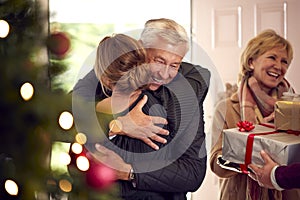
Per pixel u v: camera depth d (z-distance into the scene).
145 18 1.77
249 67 1.58
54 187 0.65
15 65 0.66
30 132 0.66
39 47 0.68
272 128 1.33
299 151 1.13
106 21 1.80
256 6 1.57
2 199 0.66
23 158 0.65
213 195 1.59
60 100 0.66
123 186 0.93
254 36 1.58
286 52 1.54
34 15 0.69
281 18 1.54
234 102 1.57
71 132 0.65
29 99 0.63
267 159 1.15
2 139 0.66
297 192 1.47
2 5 0.68
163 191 0.97
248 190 1.53
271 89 1.55
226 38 1.62
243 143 1.22
